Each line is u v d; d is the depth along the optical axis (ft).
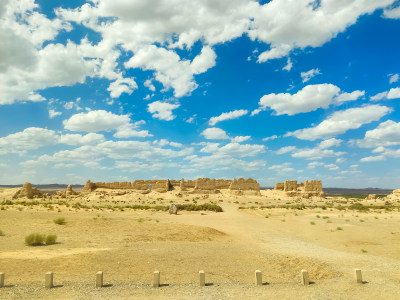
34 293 39.60
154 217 153.48
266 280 49.80
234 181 341.82
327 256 63.62
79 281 45.55
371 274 47.03
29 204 177.47
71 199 277.44
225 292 41.04
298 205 245.45
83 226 101.24
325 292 39.47
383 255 64.49
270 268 58.95
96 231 94.22
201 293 40.57
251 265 60.90
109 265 55.36
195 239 91.50
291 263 60.39
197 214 181.98
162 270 54.08
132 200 284.20
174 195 306.96
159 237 90.12
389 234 93.15
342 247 75.97
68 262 55.36
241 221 146.41
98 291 41.01
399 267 51.72
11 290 40.42
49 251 63.46
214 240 92.73
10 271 49.03
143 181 338.75
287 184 356.38
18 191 271.28
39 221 106.01
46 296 38.58
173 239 89.25
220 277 50.88
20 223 99.55
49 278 42.11
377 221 132.57
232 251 73.97
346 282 43.37
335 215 168.55
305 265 57.57
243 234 107.55
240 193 329.93
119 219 129.08
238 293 40.45
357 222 128.36
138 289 42.37
